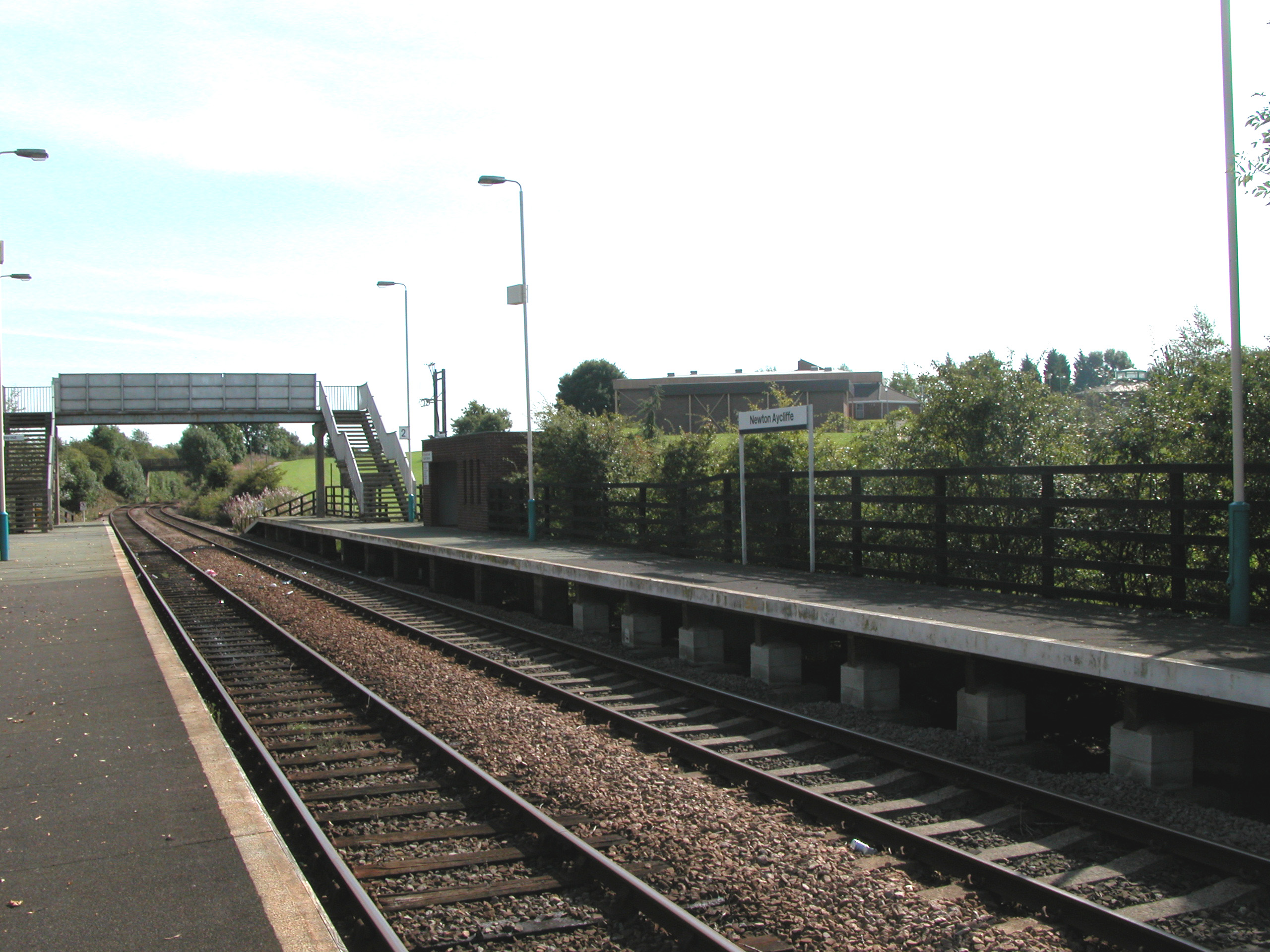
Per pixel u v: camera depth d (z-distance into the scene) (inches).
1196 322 423.8
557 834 216.1
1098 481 413.7
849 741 303.1
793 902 186.2
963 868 201.9
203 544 1395.2
